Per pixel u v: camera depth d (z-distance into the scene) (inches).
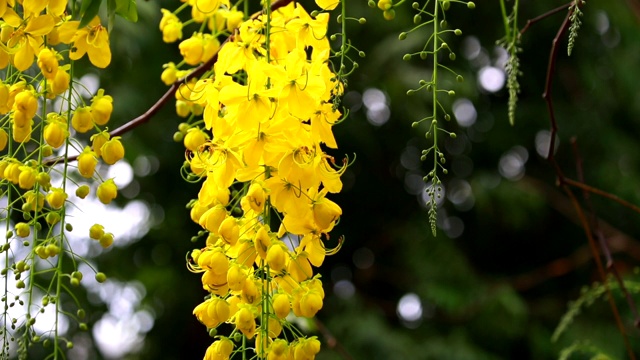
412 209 152.7
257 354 45.2
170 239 143.2
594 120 153.7
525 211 147.6
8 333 49.3
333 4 48.9
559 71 153.2
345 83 44.6
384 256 153.0
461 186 151.3
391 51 131.3
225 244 45.4
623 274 145.1
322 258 45.6
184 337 148.2
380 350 138.5
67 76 49.2
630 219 155.3
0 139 50.4
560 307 150.9
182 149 138.0
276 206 44.0
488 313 144.8
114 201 139.9
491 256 158.2
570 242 157.6
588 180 154.1
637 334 141.3
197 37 64.7
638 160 153.5
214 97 45.1
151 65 129.6
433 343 141.6
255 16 52.4
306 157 43.3
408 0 133.8
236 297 45.9
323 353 135.4
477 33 142.5
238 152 44.7
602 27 152.9
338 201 150.3
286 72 43.4
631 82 149.4
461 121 146.8
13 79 52.0
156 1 122.3
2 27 49.1
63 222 50.6
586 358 141.6
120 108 127.0
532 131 152.3
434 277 146.7
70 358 136.6
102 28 50.2
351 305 144.3
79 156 50.2
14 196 89.0
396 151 147.2
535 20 60.2
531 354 147.9
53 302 50.1
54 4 48.9
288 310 44.3
